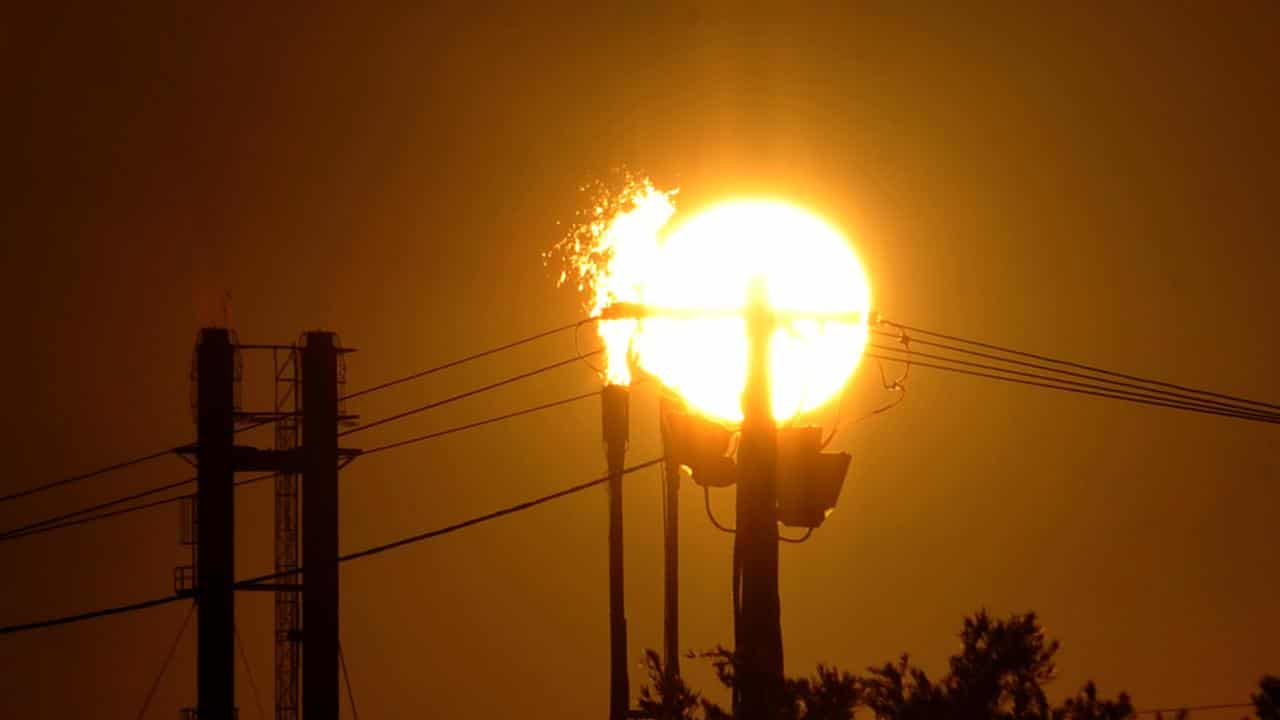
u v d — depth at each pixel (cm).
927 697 7806
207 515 16750
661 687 8162
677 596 13062
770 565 7656
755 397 7781
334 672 16850
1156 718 7925
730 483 8169
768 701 7550
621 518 13162
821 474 8006
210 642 16675
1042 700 7906
